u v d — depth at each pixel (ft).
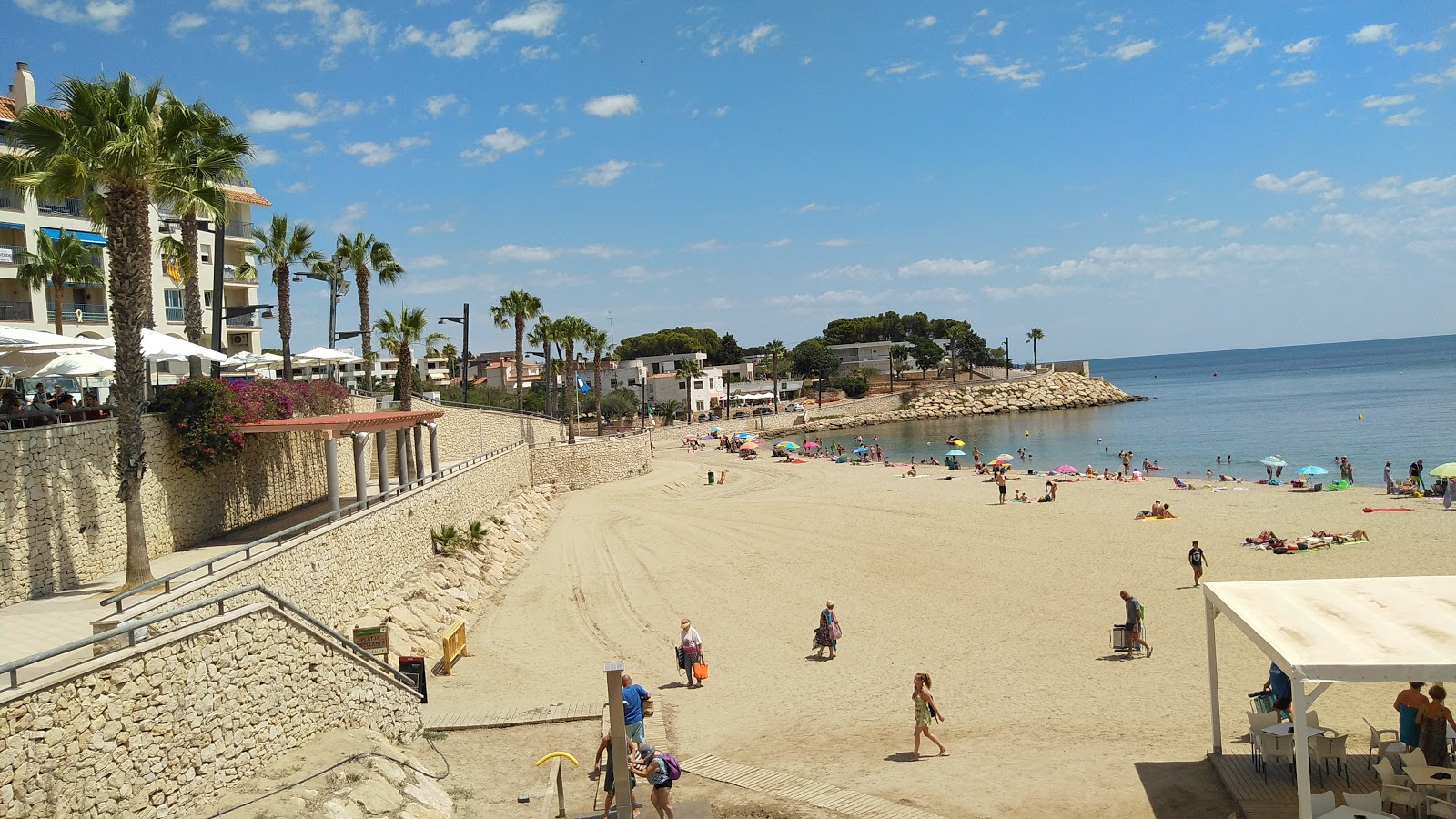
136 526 63.41
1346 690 65.46
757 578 120.06
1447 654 41.32
